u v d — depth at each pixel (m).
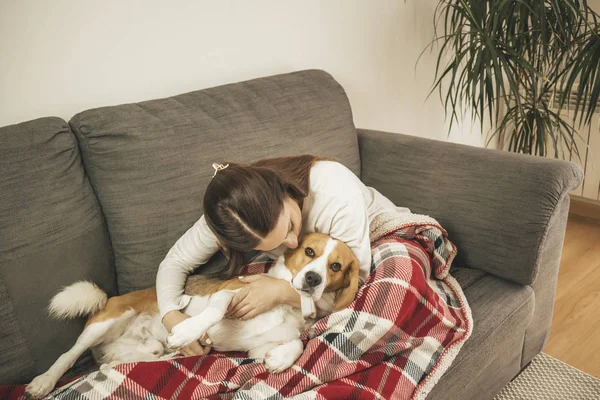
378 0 2.23
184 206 1.43
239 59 1.86
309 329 1.25
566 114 2.59
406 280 1.25
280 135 1.63
